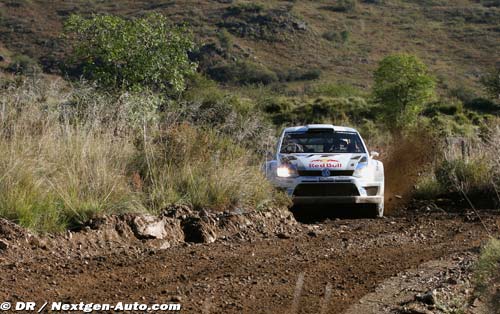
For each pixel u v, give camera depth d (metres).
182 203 15.93
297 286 6.42
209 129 19.94
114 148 16.78
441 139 27.97
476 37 188.00
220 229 14.97
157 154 17.42
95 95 18.91
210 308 8.94
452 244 13.76
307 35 180.62
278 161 18.91
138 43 29.05
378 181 19.02
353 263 11.81
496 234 14.93
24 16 174.88
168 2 197.00
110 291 9.65
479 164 22.86
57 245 12.30
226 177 16.95
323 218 19.14
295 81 152.38
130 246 13.07
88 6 189.50
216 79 148.00
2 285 9.67
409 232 15.48
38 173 14.12
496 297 9.06
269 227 15.79
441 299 9.43
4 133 15.20
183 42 29.80
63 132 16.20
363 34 191.50
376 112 60.50
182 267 11.25
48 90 17.97
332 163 18.73
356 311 8.98
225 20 182.62
